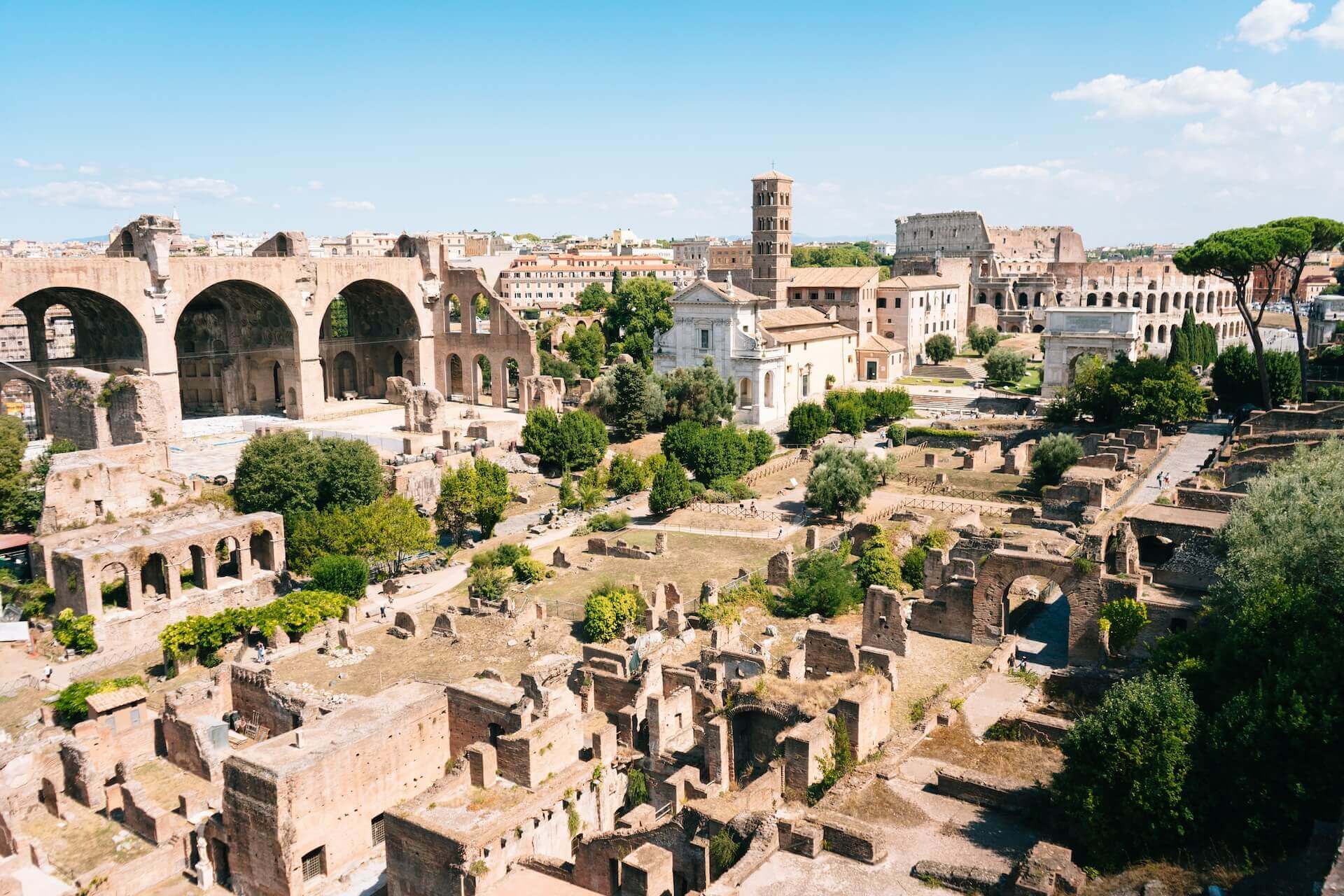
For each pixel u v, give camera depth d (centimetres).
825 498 9838
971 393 16475
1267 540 4994
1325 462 5956
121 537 8800
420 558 9581
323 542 8875
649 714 5031
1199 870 3200
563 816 4478
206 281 13500
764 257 17775
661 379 14862
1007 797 3812
